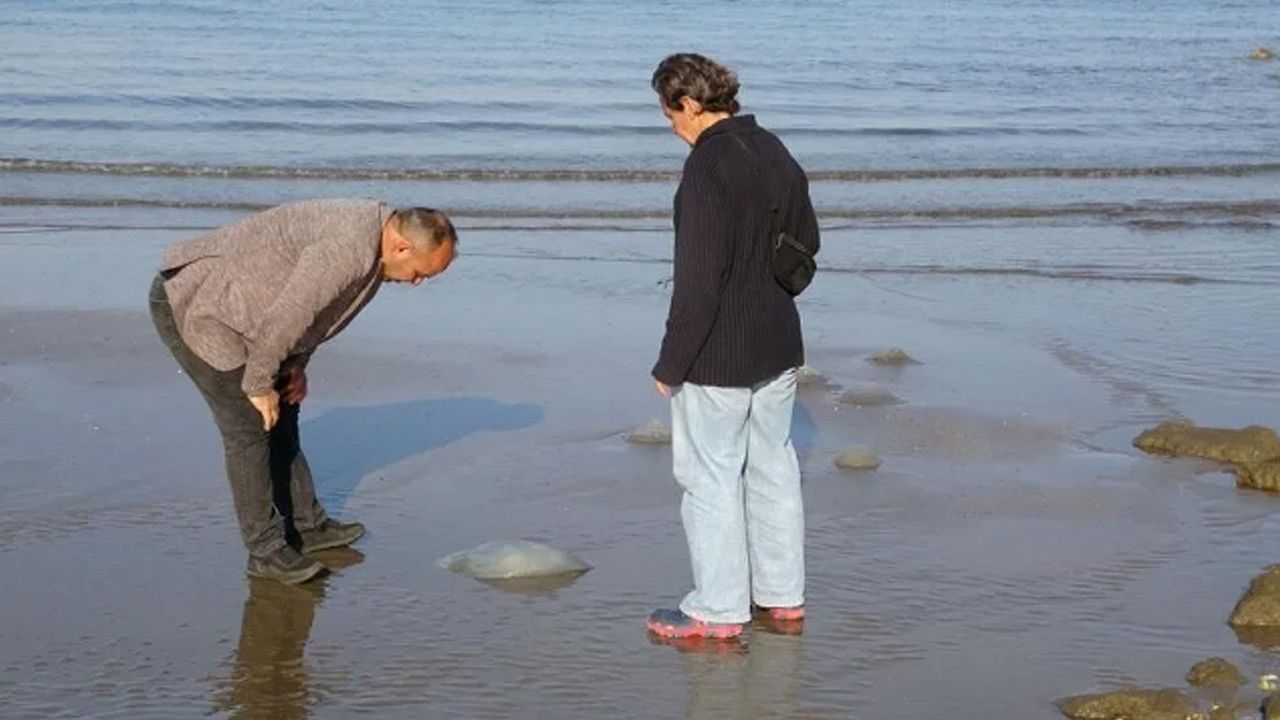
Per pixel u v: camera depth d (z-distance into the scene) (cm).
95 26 3391
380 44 3294
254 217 697
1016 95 2972
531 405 1028
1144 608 737
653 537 812
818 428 995
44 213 1648
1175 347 1227
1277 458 938
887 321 1288
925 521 841
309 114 2383
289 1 3984
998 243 1652
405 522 823
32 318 1190
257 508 736
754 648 688
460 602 729
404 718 619
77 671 648
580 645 688
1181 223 1786
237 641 681
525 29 3691
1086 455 958
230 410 716
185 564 761
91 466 880
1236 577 777
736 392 675
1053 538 822
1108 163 2230
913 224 1758
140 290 1304
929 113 2678
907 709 634
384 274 695
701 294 647
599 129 2325
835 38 3866
